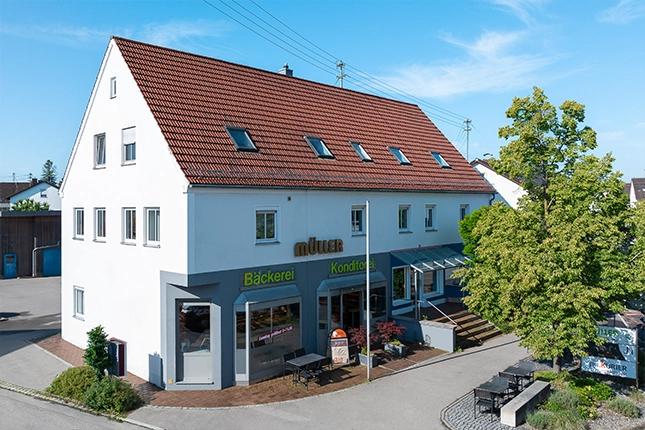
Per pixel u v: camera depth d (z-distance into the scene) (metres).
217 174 14.42
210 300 14.57
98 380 13.76
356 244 18.84
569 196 13.78
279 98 20.12
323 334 17.39
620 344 14.92
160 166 14.68
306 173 17.12
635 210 14.25
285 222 16.33
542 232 14.51
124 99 16.25
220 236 14.55
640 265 13.41
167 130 14.69
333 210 17.97
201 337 14.77
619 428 12.36
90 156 18.33
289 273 16.34
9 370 16.69
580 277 13.45
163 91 15.98
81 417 12.66
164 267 14.66
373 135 22.69
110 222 17.17
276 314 15.86
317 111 21.27
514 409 12.04
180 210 13.98
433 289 24.00
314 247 17.06
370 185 19.06
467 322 20.77
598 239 13.36
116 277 16.88
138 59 16.47
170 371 14.53
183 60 17.86
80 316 19.36
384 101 26.36
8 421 12.39
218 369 14.54
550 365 16.81
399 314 21.14
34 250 38.06
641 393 14.51
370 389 14.57
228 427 11.98
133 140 16.02
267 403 13.50
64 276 20.41
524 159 15.30
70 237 19.91
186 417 12.58
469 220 21.58
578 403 13.11
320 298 17.36
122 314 16.59
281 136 18.00
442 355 17.97
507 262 14.33
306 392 14.33
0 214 36.47
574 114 14.80
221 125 16.34
